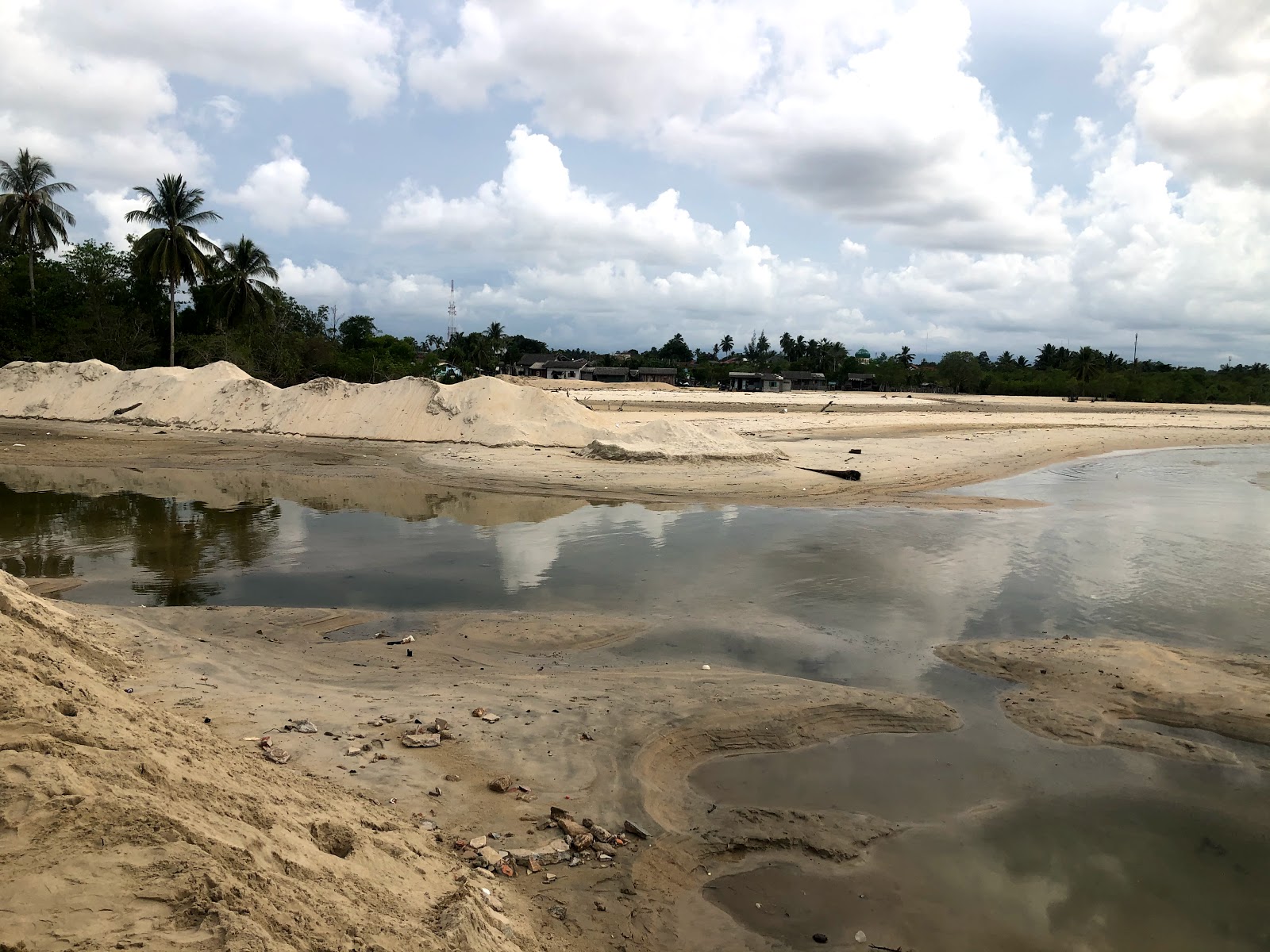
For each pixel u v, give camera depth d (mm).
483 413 37406
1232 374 117125
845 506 22234
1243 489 26859
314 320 80562
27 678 5273
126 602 12695
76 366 49125
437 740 7605
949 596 13617
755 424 46812
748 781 7496
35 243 57031
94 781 4223
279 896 3922
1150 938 5508
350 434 38812
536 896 5508
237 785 5227
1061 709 9047
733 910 5672
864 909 5727
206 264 53969
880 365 128750
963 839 6637
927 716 8836
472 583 14250
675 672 10023
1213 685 9633
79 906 3367
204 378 46469
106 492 23656
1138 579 14688
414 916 4523
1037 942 5441
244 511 20922
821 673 10273
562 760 7473
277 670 9555
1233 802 7270
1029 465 33094
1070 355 139125
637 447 30859
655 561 15898
